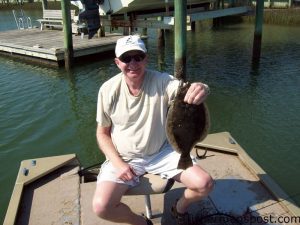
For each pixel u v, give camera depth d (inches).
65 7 501.0
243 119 340.8
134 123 126.3
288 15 780.0
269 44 631.2
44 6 783.7
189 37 746.2
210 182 122.0
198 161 187.5
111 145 131.5
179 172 126.6
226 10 556.4
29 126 346.3
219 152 194.9
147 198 144.9
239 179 171.0
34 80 487.8
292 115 342.3
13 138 323.6
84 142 312.3
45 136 326.6
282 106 364.5
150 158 131.6
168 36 788.0
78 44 574.9
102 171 132.6
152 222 146.0
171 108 114.7
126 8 544.4
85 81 476.1
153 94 123.5
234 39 699.4
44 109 386.6
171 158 129.3
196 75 482.3
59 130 336.8
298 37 673.0
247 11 583.2
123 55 116.3
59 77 498.3
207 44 669.3
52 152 298.2
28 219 153.6
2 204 235.0
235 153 190.9
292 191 229.9
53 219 152.8
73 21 672.4
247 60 542.3
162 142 131.3
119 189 124.9
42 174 178.5
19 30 780.0
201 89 112.0
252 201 156.0
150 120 124.6
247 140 301.6
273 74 467.8
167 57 595.5
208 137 204.4
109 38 627.2
